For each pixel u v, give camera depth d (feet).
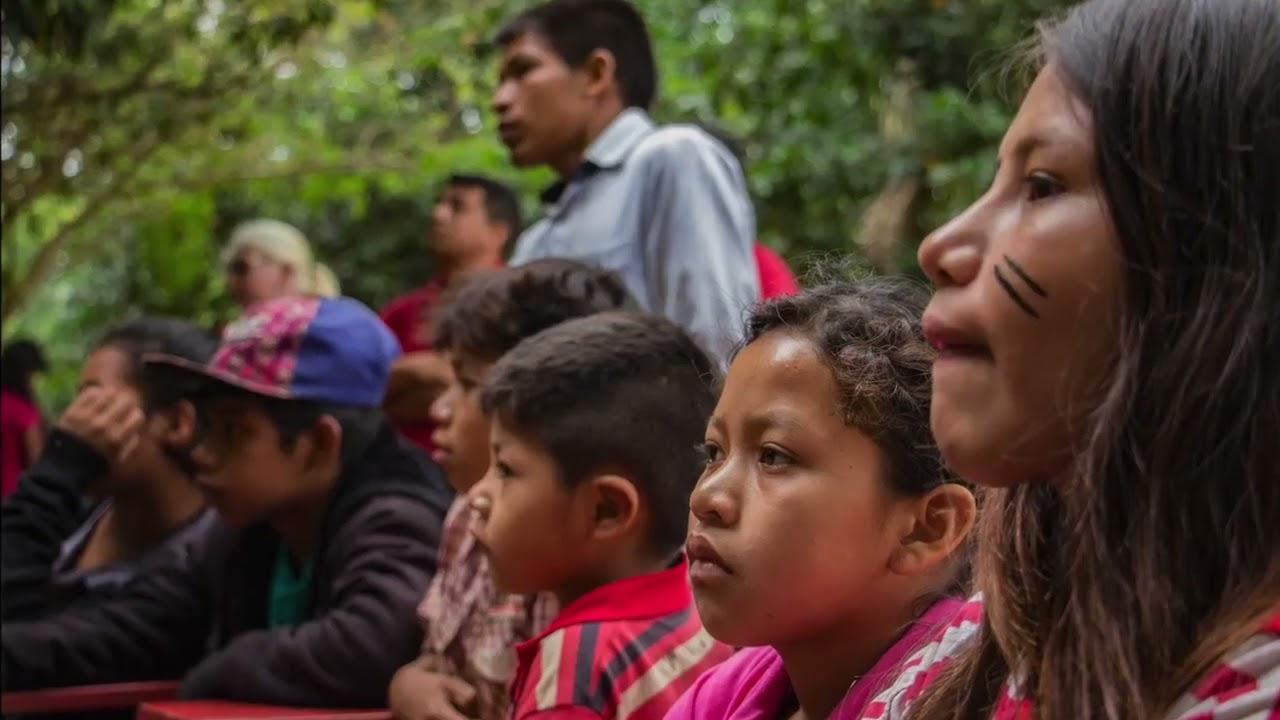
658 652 5.77
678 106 23.67
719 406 4.37
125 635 10.03
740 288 10.19
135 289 31.91
